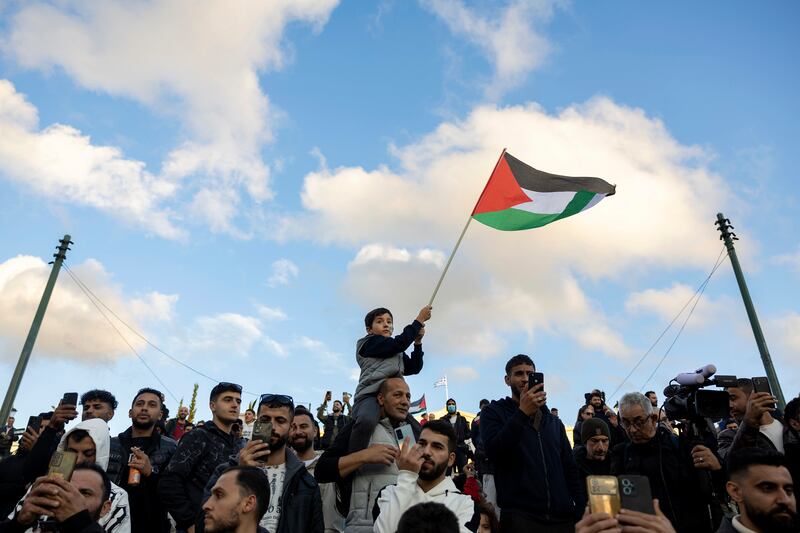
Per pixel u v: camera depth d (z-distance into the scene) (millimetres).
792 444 6445
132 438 8695
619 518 3688
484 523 7492
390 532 5539
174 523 7953
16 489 7023
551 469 6719
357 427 7012
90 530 4613
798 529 4762
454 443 6105
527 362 7477
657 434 7316
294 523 6383
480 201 11070
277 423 6805
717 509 6879
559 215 11273
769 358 25375
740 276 27141
